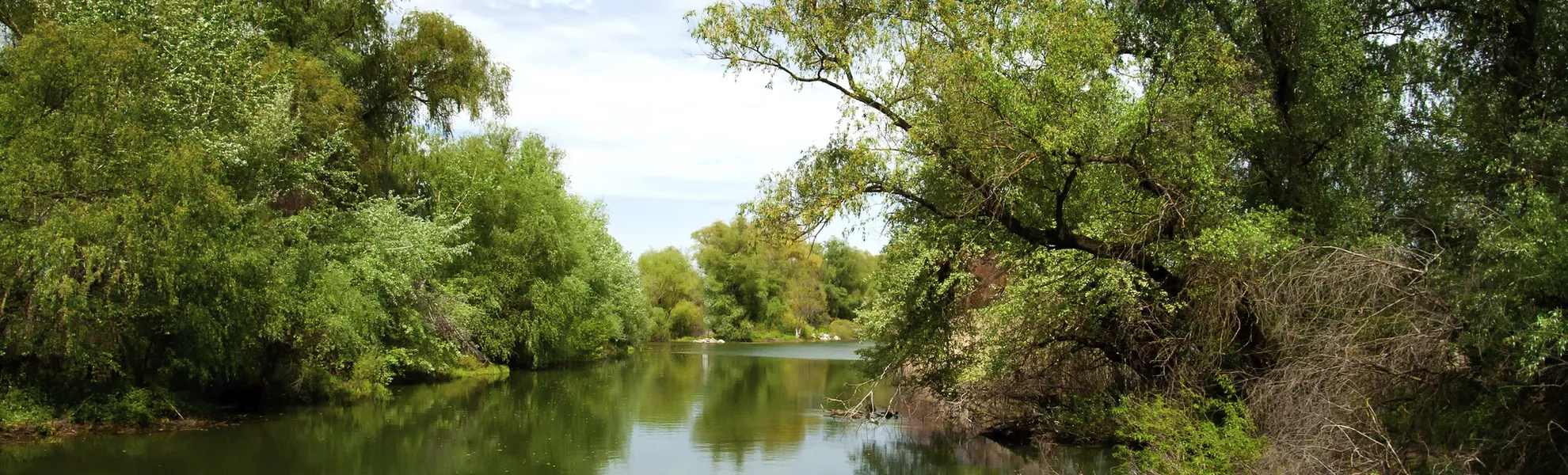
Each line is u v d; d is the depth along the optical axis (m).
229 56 18.45
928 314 18.56
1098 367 16.94
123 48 15.89
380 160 28.45
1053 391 17.89
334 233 22.33
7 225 14.56
